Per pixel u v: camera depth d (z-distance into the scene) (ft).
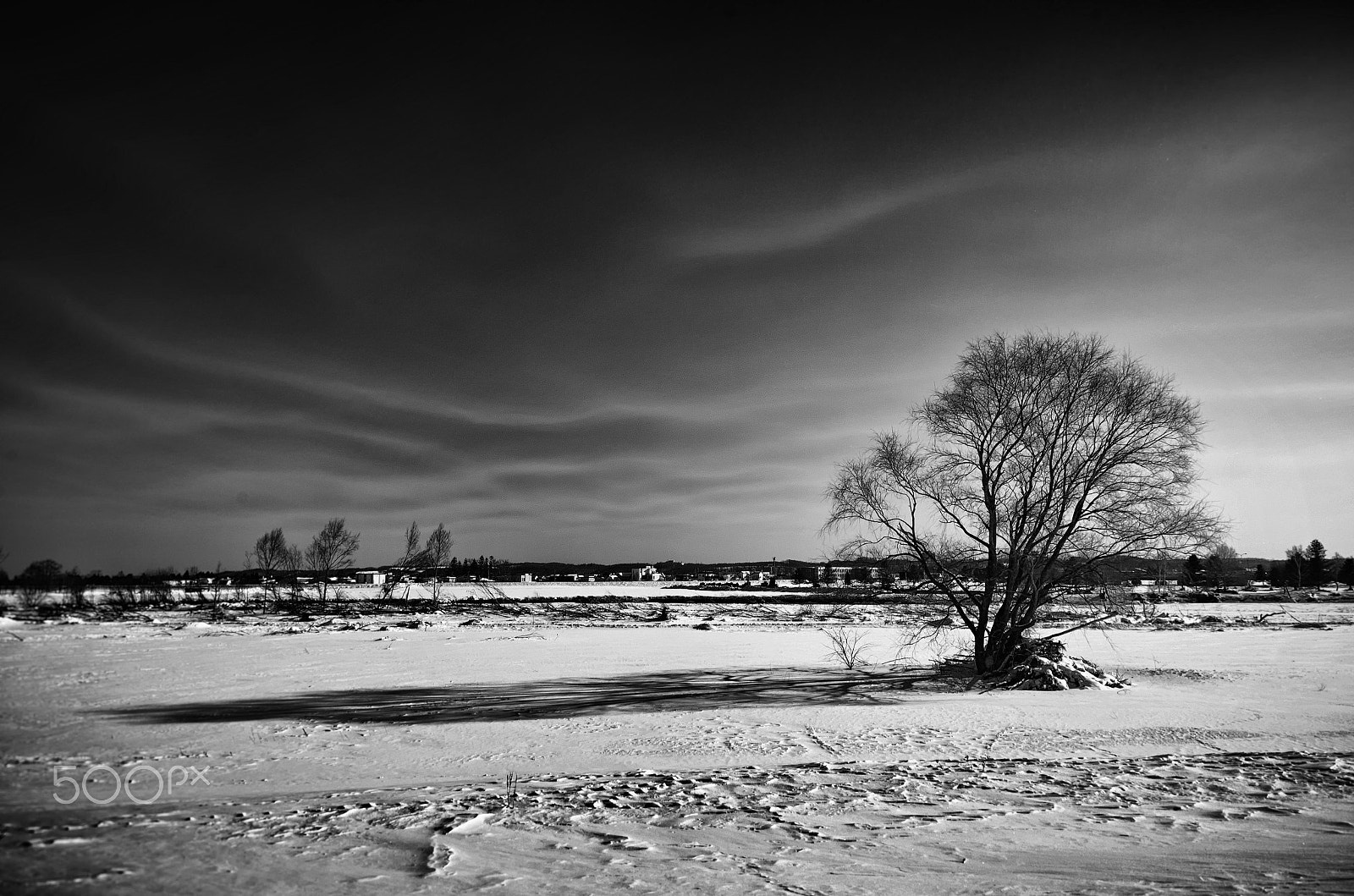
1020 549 109.60
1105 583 107.14
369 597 348.59
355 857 29.71
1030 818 37.35
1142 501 102.78
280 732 73.77
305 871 27.61
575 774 53.78
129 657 143.64
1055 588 108.78
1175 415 102.37
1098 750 60.44
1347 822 36.60
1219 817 37.47
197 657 144.56
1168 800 41.52
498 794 44.09
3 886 25.49
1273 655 144.15
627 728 74.59
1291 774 48.57
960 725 73.77
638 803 41.04
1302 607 313.12
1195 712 80.94
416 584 472.03
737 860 29.45
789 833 34.27
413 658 147.95
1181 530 100.63
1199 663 130.00
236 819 37.27
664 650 168.66
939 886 25.81
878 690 102.89
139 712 86.07
